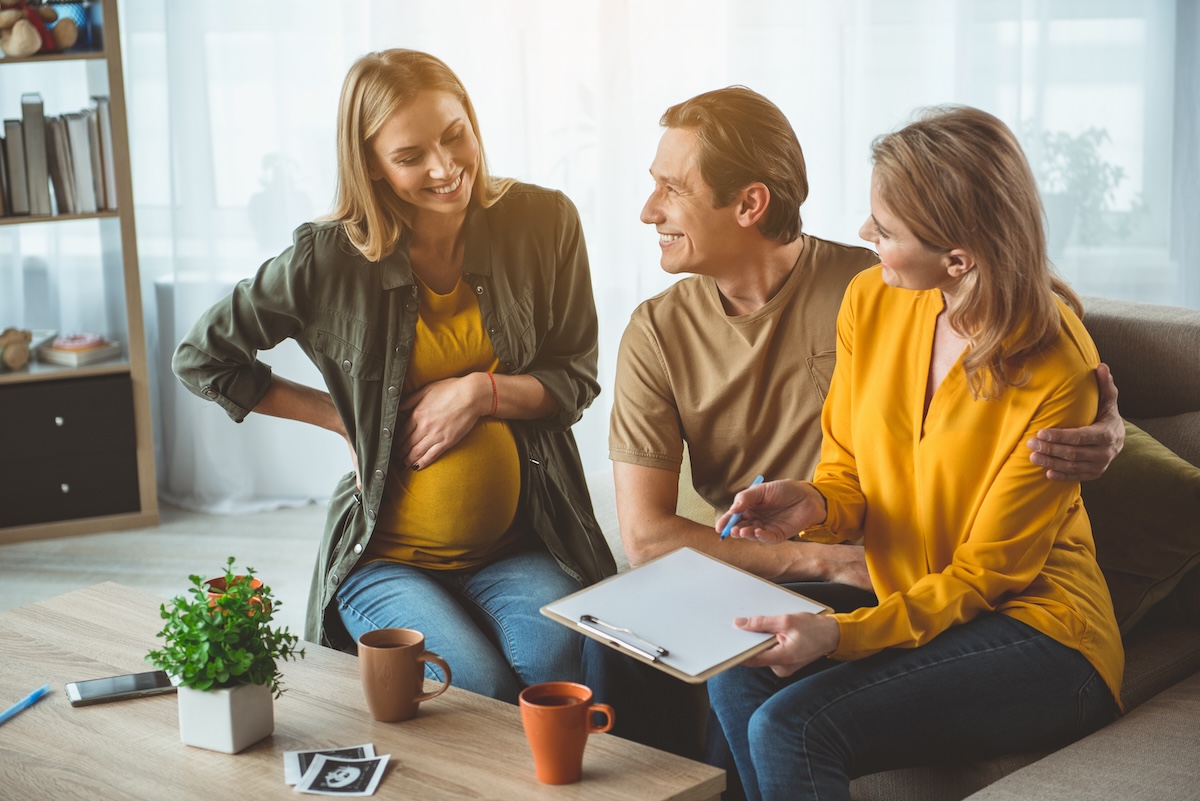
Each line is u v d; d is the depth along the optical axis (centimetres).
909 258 164
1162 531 195
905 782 176
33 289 394
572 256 226
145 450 373
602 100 391
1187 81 420
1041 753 169
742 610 158
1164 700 175
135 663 174
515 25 385
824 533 182
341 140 202
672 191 192
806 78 402
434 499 210
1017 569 166
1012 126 412
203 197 381
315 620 219
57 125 350
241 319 211
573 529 222
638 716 190
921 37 402
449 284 216
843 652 155
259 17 375
